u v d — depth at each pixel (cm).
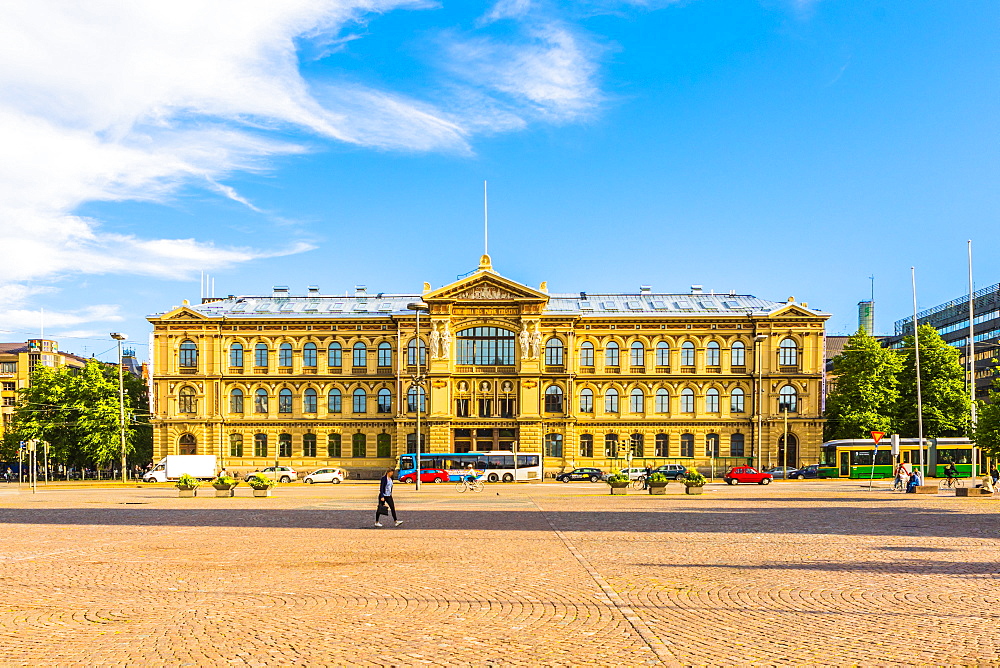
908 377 10931
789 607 2011
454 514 4884
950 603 2048
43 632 1798
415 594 2206
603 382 11456
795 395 11288
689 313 11700
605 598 2131
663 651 1616
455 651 1628
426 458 10544
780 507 5369
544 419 11219
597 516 4691
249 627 1831
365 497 6700
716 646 1655
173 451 11344
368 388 11444
